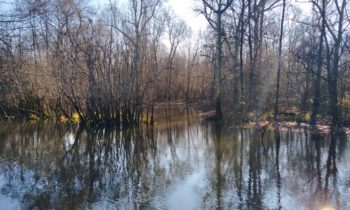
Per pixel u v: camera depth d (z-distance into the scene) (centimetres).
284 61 3130
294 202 932
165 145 1719
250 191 1021
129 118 2353
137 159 1455
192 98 5228
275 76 2588
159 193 1034
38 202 986
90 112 2352
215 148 1590
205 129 2139
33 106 2733
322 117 2188
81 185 1123
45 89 2612
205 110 3325
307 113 2334
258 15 2481
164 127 2298
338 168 1219
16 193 1058
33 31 2242
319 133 1809
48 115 2753
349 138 1677
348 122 1980
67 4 2439
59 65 2462
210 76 4169
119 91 2323
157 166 1330
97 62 2308
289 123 2117
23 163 1403
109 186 1108
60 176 1225
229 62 2945
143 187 1092
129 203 967
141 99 2394
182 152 1542
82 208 939
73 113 2669
